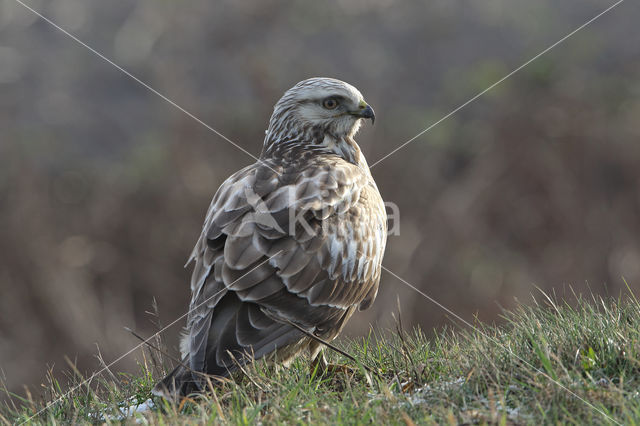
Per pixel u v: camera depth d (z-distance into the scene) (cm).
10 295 1845
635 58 2259
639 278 1845
